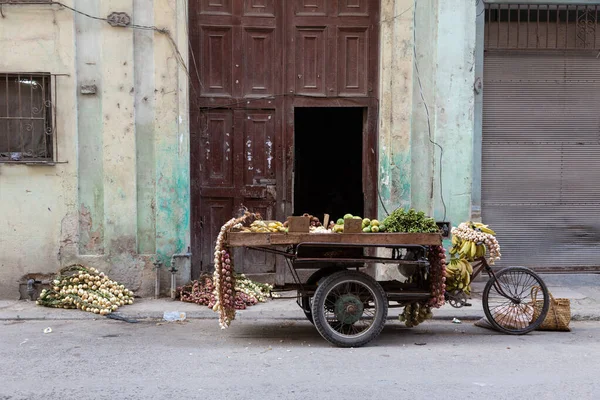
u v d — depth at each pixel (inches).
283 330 242.1
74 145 283.6
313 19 304.8
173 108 289.3
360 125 393.1
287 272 311.1
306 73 306.7
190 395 165.9
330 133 404.2
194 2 297.4
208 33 300.8
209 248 307.4
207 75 302.2
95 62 283.9
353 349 214.1
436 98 299.6
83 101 284.7
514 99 320.5
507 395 166.7
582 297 288.2
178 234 292.7
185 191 293.4
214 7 300.2
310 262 225.6
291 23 304.5
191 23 297.9
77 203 285.1
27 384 174.7
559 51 319.9
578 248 327.6
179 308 269.1
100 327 245.0
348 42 306.8
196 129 302.5
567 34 320.2
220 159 306.3
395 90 298.4
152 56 287.6
